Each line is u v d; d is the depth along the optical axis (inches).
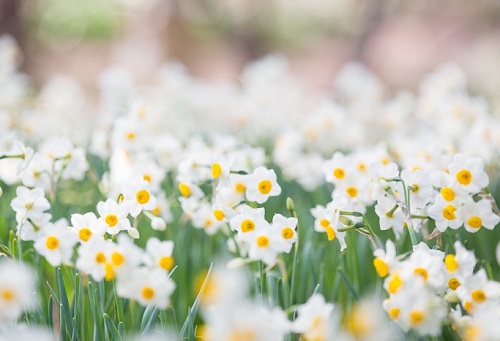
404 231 65.1
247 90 116.5
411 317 52.7
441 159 63.4
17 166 62.5
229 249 64.4
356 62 360.5
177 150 73.6
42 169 64.1
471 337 52.9
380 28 367.2
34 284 59.1
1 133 80.7
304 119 110.0
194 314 56.1
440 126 85.5
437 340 55.3
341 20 449.4
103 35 467.5
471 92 283.7
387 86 328.5
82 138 106.0
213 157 64.4
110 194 67.9
